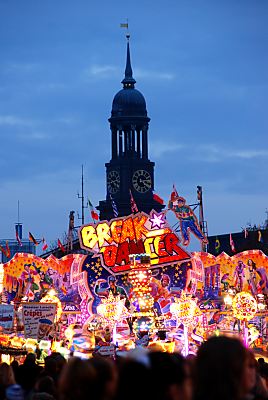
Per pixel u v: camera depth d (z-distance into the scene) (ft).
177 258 287.07
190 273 287.48
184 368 39.88
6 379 70.59
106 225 285.43
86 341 217.15
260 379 62.95
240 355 39.06
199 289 287.28
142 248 286.46
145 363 39.52
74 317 281.13
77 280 281.74
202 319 280.72
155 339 252.21
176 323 273.95
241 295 253.85
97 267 284.20
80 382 43.73
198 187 330.34
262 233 455.22
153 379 39.27
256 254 290.15
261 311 279.69
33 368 83.61
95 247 284.41
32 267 277.23
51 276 279.90
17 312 229.66
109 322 256.73
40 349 192.24
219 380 38.83
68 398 43.83
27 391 82.02
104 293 282.56
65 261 280.92
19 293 274.57
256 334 260.62
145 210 654.53
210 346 39.32
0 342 210.59
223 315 281.13
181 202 291.17
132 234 286.87
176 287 286.25
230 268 289.94
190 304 256.93
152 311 264.93
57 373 87.71
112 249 284.82
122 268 284.20
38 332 187.11
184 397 39.37
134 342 248.11
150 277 260.21
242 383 38.96
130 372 39.40
